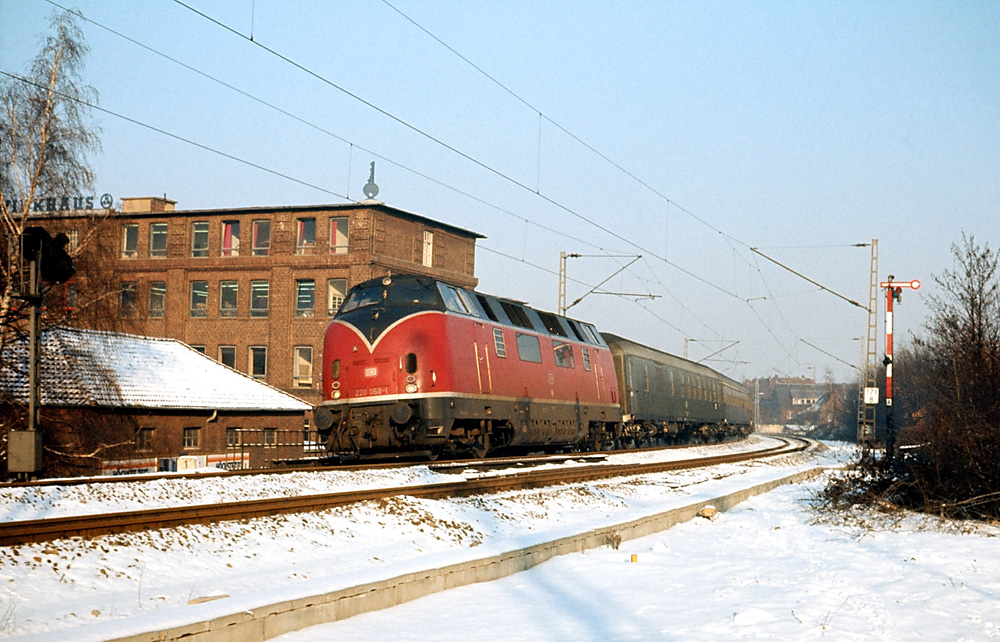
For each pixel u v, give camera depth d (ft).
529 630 28.02
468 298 79.10
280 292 168.66
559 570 39.14
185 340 173.27
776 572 39.14
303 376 167.73
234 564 33.24
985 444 55.93
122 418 101.71
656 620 29.68
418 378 70.18
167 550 32.78
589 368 102.47
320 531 39.47
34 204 90.07
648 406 128.06
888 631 28.60
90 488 43.80
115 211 96.12
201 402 114.62
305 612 27.30
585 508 60.39
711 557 43.78
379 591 30.42
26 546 30.14
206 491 48.42
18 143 88.28
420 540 41.47
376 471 61.31
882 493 59.52
